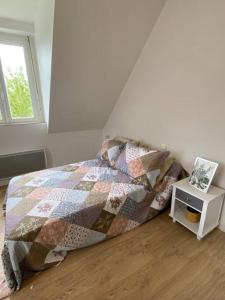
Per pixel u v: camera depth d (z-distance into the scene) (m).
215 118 1.80
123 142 2.61
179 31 1.95
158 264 1.54
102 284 1.38
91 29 1.85
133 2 1.82
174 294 1.32
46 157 3.10
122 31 2.04
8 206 1.64
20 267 1.37
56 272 1.47
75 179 2.10
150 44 2.27
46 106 2.70
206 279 1.42
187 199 1.91
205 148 1.94
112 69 2.42
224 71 1.67
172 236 1.84
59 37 1.79
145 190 1.95
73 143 3.31
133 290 1.34
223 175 1.83
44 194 1.81
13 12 2.15
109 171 2.29
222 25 1.62
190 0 1.81
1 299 1.28
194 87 1.92
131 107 2.76
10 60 2.59
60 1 1.52
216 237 1.83
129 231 1.90
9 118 2.76
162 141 2.38
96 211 1.67
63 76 2.21
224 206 1.85
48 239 1.45
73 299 1.28
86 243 1.66
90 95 2.64
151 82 2.37
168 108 2.23
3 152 2.75
